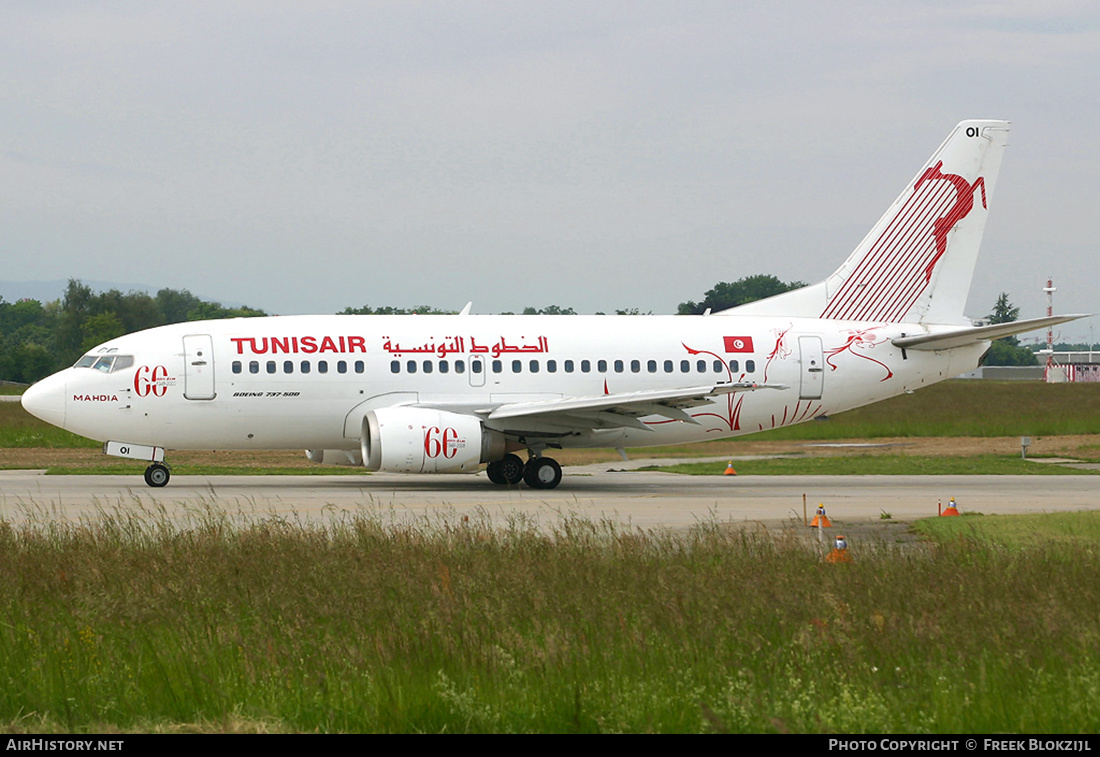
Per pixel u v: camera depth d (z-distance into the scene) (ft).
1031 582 168.25
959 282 426.10
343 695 118.32
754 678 124.88
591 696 116.67
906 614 147.23
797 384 407.85
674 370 398.62
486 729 110.63
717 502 331.98
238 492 357.00
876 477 442.09
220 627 144.56
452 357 383.45
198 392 368.27
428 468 359.25
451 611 148.56
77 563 181.57
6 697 119.14
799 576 174.81
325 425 378.12
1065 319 387.75
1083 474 451.94
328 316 390.83
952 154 422.41
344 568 179.32
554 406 363.15
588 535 216.13
